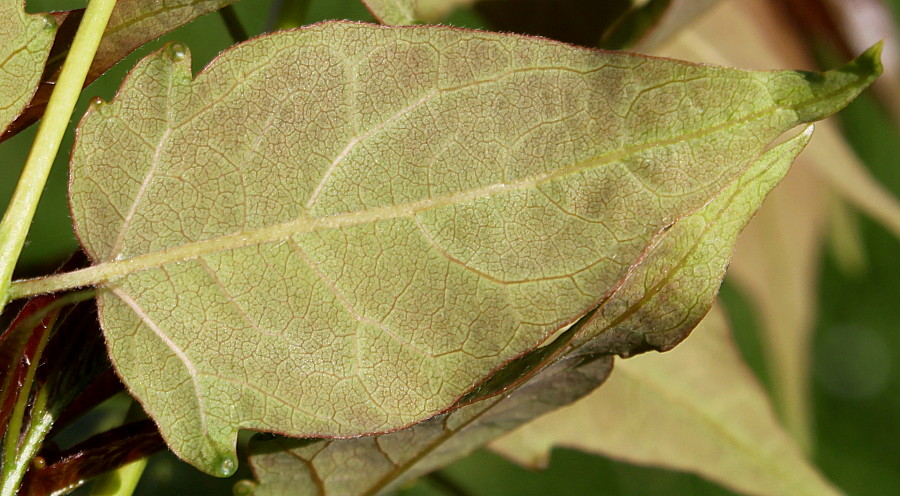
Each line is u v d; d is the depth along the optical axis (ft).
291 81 0.46
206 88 0.46
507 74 0.46
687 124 0.45
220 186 0.46
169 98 0.46
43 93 0.48
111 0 0.46
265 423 0.46
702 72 0.45
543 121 0.46
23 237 0.45
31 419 0.48
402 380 0.46
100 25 0.46
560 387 0.52
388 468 0.53
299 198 0.46
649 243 0.45
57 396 0.49
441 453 0.54
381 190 0.46
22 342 0.46
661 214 0.45
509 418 0.53
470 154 0.46
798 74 0.45
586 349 0.48
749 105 0.45
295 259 0.46
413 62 0.46
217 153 0.46
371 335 0.46
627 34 0.56
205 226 0.46
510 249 0.46
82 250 0.46
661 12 0.56
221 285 0.46
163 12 0.47
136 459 0.49
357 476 0.53
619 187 0.45
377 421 0.46
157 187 0.46
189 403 0.46
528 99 0.46
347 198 0.46
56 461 0.49
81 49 0.45
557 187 0.45
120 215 0.46
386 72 0.46
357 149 0.46
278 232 0.46
